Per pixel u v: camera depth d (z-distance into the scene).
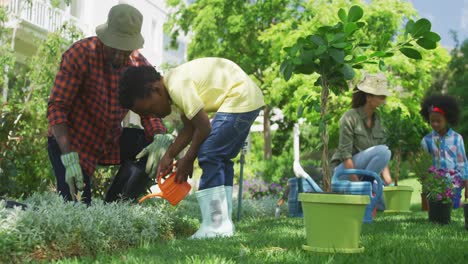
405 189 5.98
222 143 3.43
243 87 3.50
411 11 13.87
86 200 3.92
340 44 2.74
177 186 3.46
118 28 3.67
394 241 3.03
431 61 14.64
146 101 3.32
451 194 4.55
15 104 6.13
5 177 5.47
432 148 6.16
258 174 12.85
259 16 17.09
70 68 3.72
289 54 2.92
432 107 5.96
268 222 4.71
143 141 4.18
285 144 22.02
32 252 2.61
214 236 3.38
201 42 17.94
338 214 2.58
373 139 5.50
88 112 3.89
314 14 14.90
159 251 2.76
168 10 20.03
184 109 3.27
